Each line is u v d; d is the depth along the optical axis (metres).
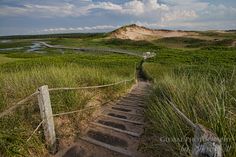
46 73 7.53
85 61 34.12
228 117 2.96
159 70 20.58
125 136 4.36
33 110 4.33
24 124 3.76
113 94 8.61
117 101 7.90
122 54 63.31
